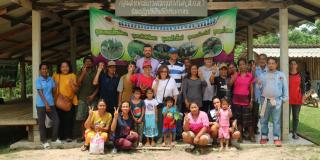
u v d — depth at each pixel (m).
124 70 8.90
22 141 8.34
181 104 8.20
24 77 15.73
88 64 7.95
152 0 8.16
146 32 8.59
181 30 8.60
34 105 8.25
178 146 7.75
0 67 14.12
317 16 9.09
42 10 8.28
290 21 10.63
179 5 8.16
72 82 7.92
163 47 8.62
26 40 11.70
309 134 9.68
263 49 20.77
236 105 8.07
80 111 7.95
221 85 8.10
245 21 12.24
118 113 7.57
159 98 7.91
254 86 8.29
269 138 8.70
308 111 15.82
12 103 13.36
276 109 7.95
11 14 8.68
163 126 7.83
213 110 7.87
